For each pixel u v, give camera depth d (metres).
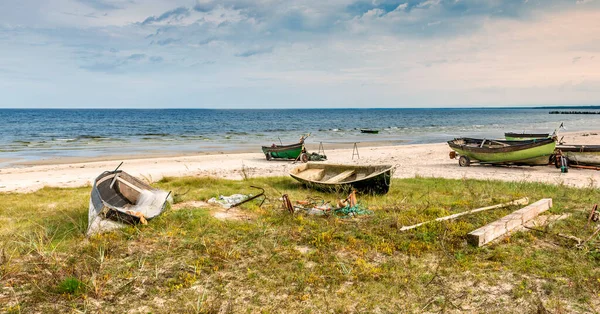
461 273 6.02
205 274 6.13
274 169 20.11
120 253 6.95
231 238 7.71
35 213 10.06
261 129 61.19
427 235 7.59
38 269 6.16
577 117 119.56
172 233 7.94
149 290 5.61
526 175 16.64
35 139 41.12
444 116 139.00
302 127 67.62
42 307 5.13
